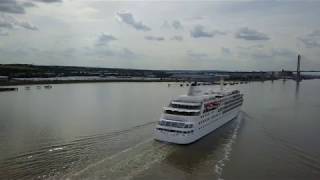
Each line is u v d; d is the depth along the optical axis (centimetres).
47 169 5812
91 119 11094
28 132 8694
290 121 11662
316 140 8725
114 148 7319
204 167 6506
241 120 11781
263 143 8369
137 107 14788
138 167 6241
